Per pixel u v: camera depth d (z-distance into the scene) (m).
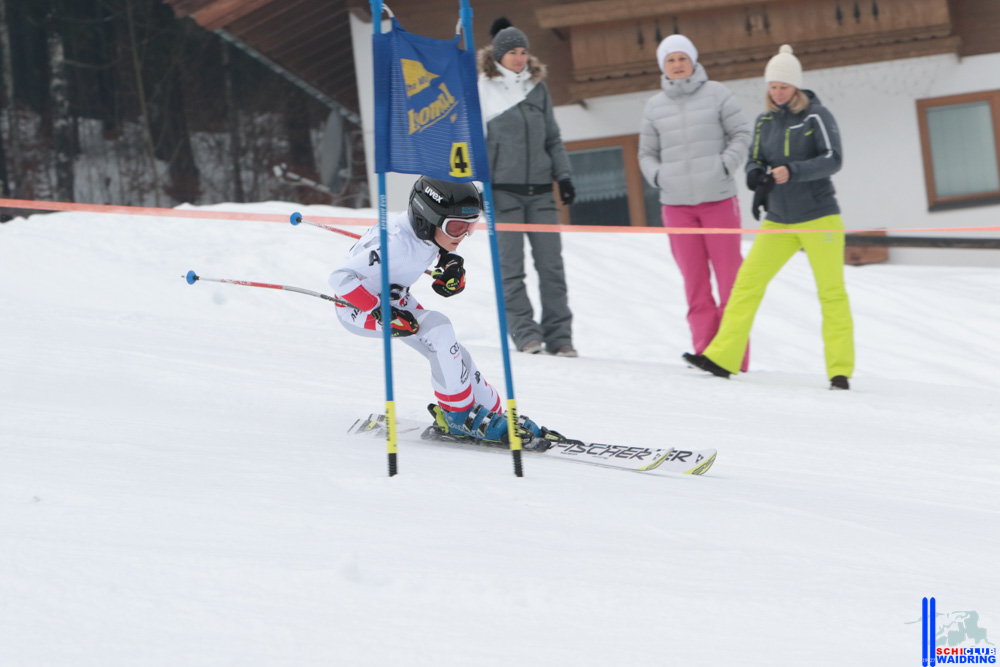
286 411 10.72
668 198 16.84
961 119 31.00
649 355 20.12
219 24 33.47
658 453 8.95
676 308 23.33
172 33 67.19
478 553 5.27
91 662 3.67
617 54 31.06
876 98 31.39
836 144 14.79
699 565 5.45
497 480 7.38
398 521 5.82
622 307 23.11
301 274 23.70
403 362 15.44
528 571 5.02
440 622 4.30
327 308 21.80
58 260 23.20
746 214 32.19
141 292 21.92
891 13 29.58
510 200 17.17
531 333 17.55
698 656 4.11
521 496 6.82
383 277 7.67
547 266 17.70
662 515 6.62
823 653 4.21
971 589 5.34
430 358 9.13
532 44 33.38
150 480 6.39
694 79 16.56
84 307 19.19
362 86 34.91
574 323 21.94
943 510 8.08
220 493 6.14
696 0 29.98
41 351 12.96
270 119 65.88
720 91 16.66
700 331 17.17
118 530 5.19
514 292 17.55
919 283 26.11
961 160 31.16
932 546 6.43
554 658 3.99
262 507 5.87
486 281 24.05
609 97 32.31
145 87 67.12
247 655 3.82
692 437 11.19
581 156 33.31
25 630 3.89
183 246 25.30
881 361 20.72
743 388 15.16
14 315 17.09
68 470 6.52
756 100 31.55
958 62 30.69
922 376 19.94
